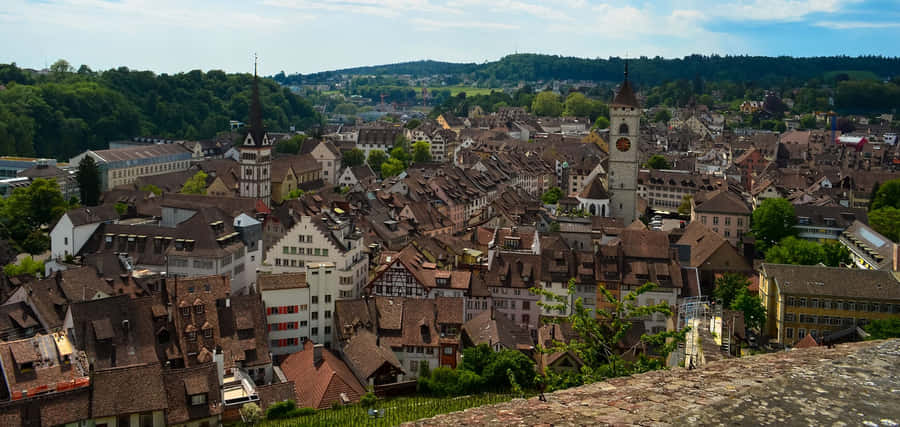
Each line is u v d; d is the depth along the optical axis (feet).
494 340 424.46
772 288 460.55
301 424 341.62
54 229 550.77
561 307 192.24
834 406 75.05
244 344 414.21
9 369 325.01
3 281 465.88
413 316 449.89
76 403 315.78
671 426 72.79
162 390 330.75
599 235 625.00
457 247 610.65
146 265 519.19
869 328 421.18
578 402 82.33
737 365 92.32
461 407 363.97
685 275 486.38
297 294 447.83
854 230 633.20
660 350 178.29
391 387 398.42
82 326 376.27
